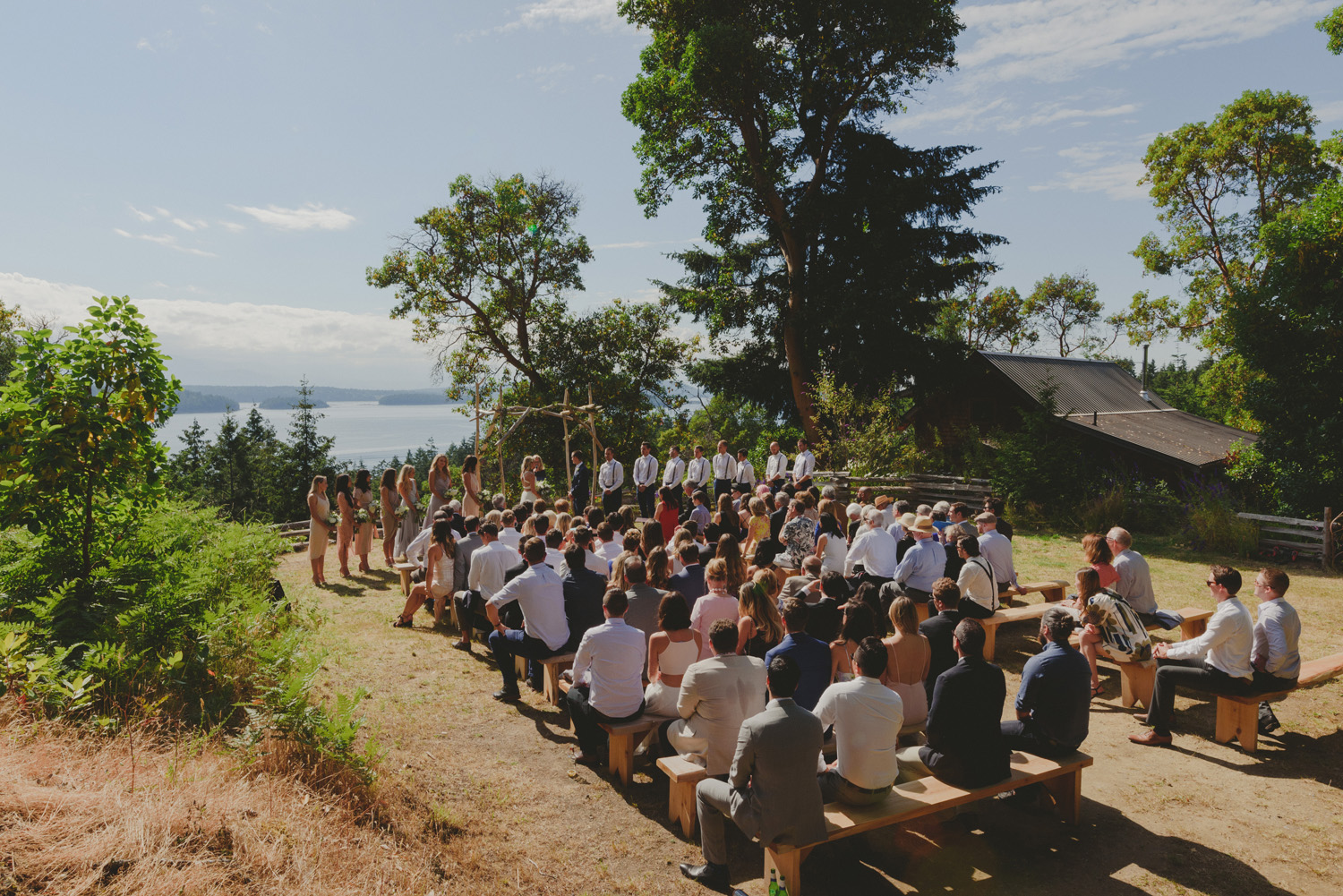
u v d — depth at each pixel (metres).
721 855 3.86
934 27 21.11
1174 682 5.47
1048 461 16.28
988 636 7.19
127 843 2.98
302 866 3.22
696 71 20.12
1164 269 32.41
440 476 11.04
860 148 23.41
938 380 22.53
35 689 3.96
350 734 4.25
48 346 5.09
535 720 5.85
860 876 3.93
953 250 23.42
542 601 6.03
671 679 4.92
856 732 3.79
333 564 11.95
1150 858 4.09
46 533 5.26
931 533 7.41
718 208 24.08
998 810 4.64
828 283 23.14
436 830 4.10
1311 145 28.33
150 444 5.48
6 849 2.79
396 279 26.88
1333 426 12.76
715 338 26.73
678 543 7.82
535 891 3.71
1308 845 4.20
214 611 5.23
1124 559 6.86
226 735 4.39
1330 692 6.43
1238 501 13.81
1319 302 13.26
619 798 4.70
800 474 16.36
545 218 27.84
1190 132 31.03
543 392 28.22
